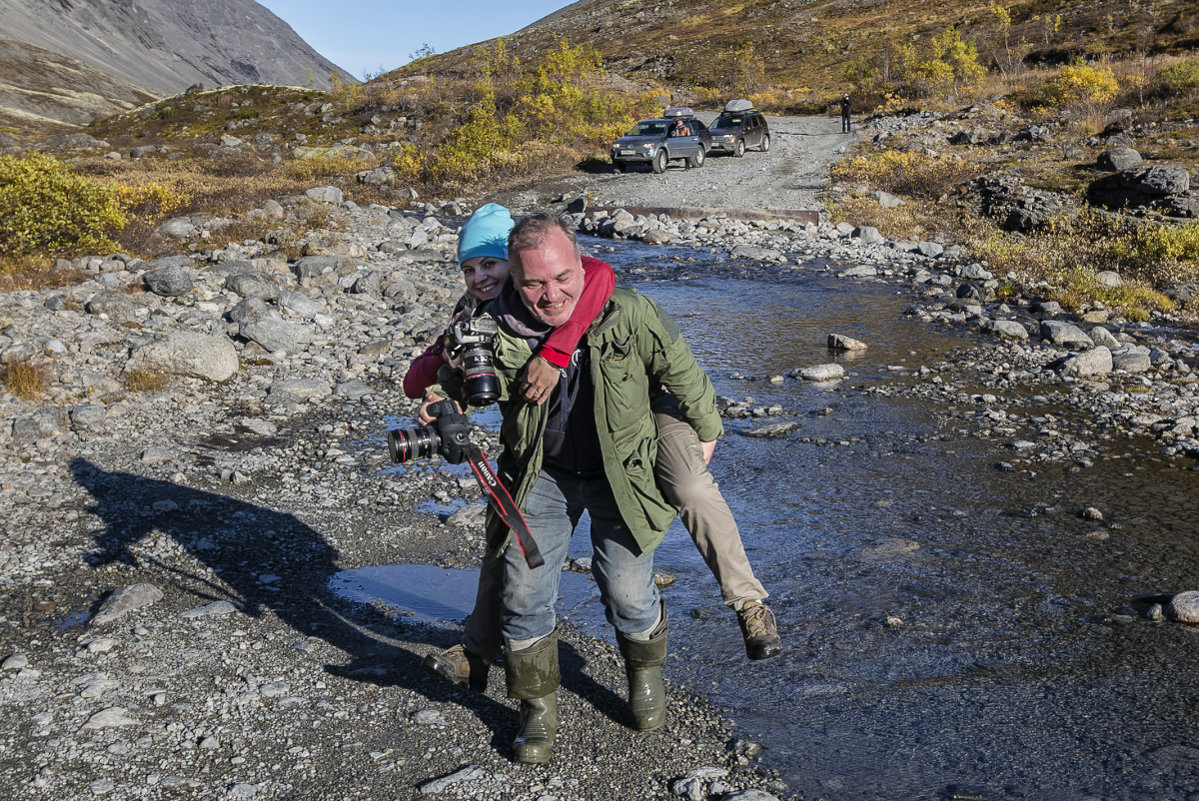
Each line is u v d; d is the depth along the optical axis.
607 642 4.02
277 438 7.19
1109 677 3.65
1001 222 19.20
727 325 11.62
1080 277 13.78
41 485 5.80
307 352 9.82
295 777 3.00
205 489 5.93
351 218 20.22
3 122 77.62
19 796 2.87
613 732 3.29
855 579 4.64
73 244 13.96
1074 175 21.61
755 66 58.44
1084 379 8.88
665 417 3.06
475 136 30.50
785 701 3.52
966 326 11.32
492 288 2.94
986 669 3.74
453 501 5.89
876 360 9.76
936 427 7.38
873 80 47.12
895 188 23.56
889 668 3.76
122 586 4.50
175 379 8.40
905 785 2.97
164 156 38.84
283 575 4.73
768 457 6.73
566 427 2.89
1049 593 4.45
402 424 7.64
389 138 40.03
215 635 4.02
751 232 19.41
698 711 3.46
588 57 56.28
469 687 3.53
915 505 5.71
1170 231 15.38
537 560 2.88
